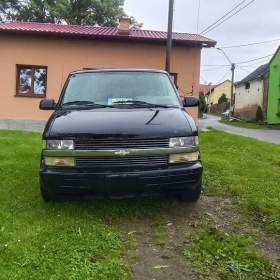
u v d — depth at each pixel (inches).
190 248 185.5
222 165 352.5
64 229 199.9
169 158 211.0
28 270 158.6
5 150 402.6
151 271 164.9
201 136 609.0
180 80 755.4
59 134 211.3
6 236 189.0
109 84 267.7
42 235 190.7
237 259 174.7
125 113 229.9
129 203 242.5
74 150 208.5
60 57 754.2
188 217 226.8
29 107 754.8
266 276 162.2
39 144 462.0
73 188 209.3
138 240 195.3
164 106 250.1
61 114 235.3
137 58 756.0
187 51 753.0
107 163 207.9
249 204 245.1
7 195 251.4
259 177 315.9
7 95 752.3
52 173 209.3
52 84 754.8
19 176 296.2
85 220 213.8
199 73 755.4
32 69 760.3
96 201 243.9
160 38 735.7
